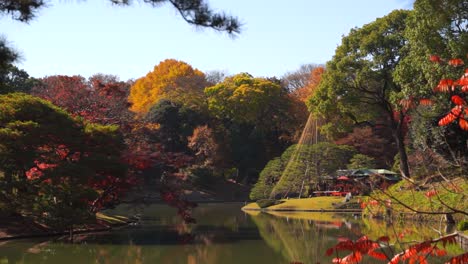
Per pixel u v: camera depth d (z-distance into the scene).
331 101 40.06
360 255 6.34
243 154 68.12
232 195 64.56
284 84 81.75
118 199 31.44
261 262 19.80
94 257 20.84
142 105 75.62
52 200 25.52
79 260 20.19
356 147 54.03
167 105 65.50
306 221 35.25
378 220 30.70
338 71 38.91
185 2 7.43
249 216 41.19
